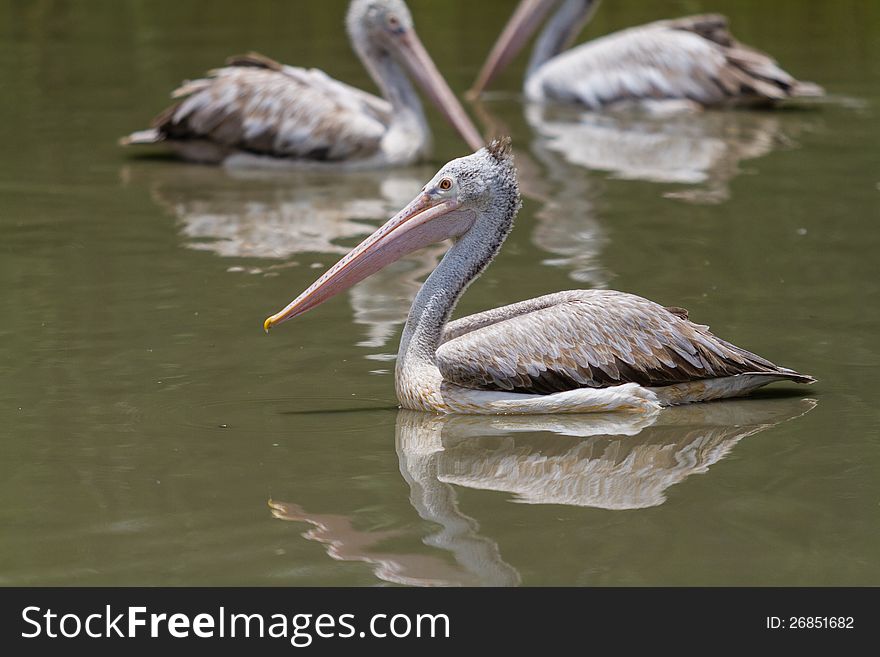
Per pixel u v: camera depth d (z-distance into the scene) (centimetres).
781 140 2309
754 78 2609
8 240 1728
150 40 3145
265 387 1227
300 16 3459
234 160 2206
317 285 1236
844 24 3350
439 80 2261
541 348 1186
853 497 990
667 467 1057
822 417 1159
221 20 3403
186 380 1242
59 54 2995
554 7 2791
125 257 1655
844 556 898
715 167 2120
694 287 1520
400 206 1931
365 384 1244
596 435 1132
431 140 2359
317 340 1360
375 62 2250
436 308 1212
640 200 1917
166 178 2095
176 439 1105
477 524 952
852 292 1495
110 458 1062
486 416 1183
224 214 1877
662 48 2647
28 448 1080
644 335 1189
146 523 947
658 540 924
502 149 1223
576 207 1883
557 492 1008
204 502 984
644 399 1188
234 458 1067
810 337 1352
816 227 1766
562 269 1590
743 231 1752
